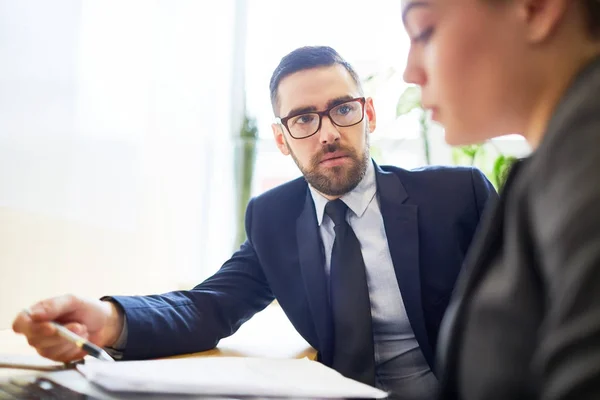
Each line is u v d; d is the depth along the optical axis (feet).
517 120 1.14
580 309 0.73
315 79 2.64
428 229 2.55
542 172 0.88
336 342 2.43
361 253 2.54
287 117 2.70
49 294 3.32
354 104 2.65
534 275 0.93
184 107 5.48
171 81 5.20
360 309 2.42
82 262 3.70
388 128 5.61
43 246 3.28
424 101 1.31
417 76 1.29
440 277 2.48
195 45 5.71
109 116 4.11
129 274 4.36
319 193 2.67
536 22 1.06
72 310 1.96
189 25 5.58
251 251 2.88
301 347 2.65
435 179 2.71
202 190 5.89
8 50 3.06
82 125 3.75
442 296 2.46
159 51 4.98
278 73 2.78
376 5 6.01
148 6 4.76
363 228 2.63
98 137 3.95
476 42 1.12
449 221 2.56
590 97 0.87
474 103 1.15
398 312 2.50
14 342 2.48
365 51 5.93
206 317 2.45
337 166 2.59
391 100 5.60
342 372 2.33
